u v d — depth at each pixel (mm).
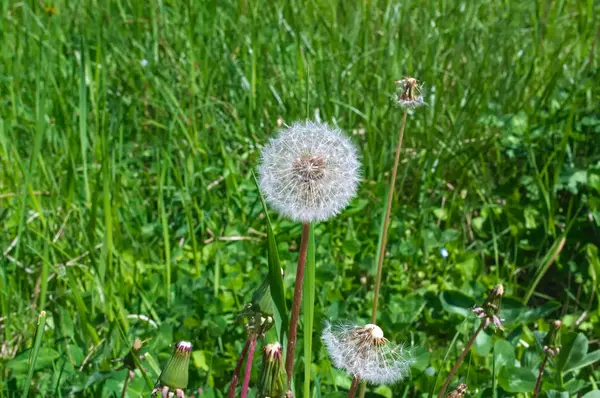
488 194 947
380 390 669
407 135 1017
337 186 469
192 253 846
